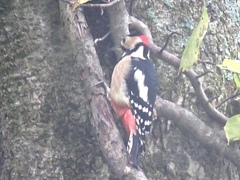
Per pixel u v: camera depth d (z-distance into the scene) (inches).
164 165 311.7
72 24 300.8
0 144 299.3
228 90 338.0
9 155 296.7
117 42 317.4
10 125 298.5
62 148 298.7
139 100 311.1
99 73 299.9
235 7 355.9
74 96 303.4
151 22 325.1
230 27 349.4
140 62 317.7
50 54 306.0
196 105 324.2
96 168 299.7
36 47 305.3
